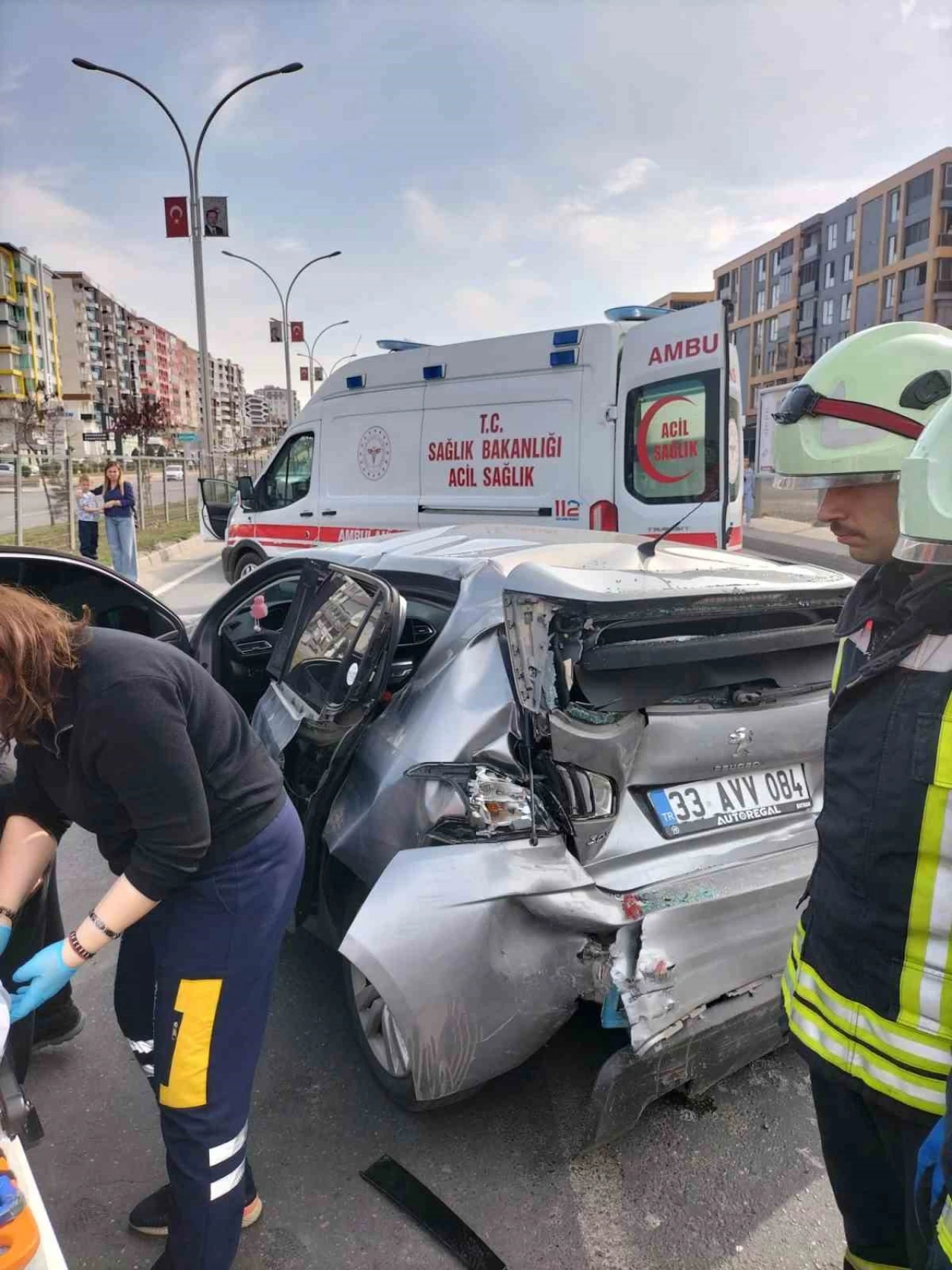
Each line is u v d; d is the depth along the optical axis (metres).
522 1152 2.34
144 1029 2.22
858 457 1.31
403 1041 2.12
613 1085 2.02
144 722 1.56
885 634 1.38
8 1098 1.48
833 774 1.40
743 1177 2.26
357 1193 2.22
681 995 2.15
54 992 1.65
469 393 7.68
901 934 1.30
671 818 2.36
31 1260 1.20
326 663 2.85
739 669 2.49
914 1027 1.31
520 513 7.38
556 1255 2.04
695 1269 2.01
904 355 1.28
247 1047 1.82
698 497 6.30
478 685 2.43
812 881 1.52
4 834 1.83
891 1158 1.46
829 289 83.06
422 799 2.30
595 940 2.20
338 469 9.09
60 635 1.53
